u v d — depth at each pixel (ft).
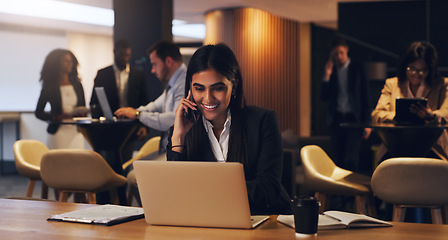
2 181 29.63
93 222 6.10
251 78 39.73
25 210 6.88
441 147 13.46
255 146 8.02
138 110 15.80
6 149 32.58
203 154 7.86
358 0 32.04
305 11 37.19
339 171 14.03
